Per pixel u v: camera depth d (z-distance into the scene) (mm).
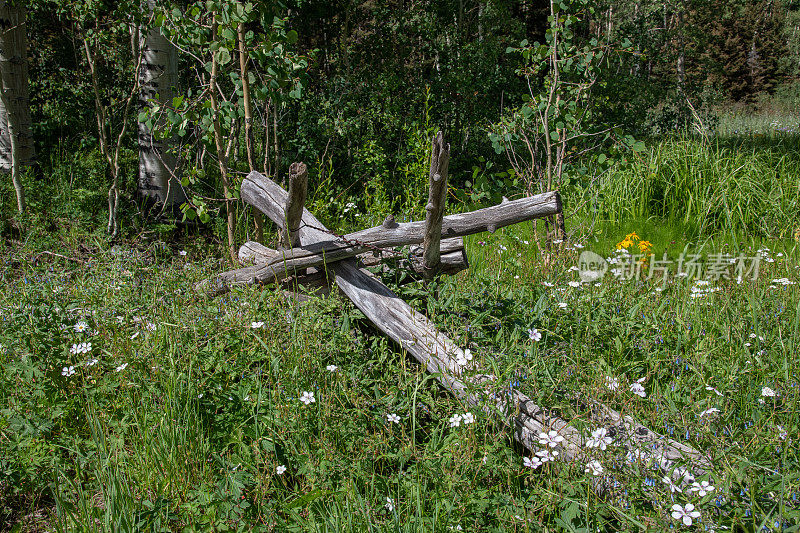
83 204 7320
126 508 2449
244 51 5660
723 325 4141
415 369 3316
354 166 9391
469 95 11141
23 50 7770
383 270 4016
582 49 6723
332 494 2508
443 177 3072
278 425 2811
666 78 14422
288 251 3953
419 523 2303
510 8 14945
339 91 10414
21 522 2678
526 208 3754
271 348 3316
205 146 5926
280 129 9172
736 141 11688
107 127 9984
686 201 7820
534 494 2426
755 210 7742
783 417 2840
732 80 35406
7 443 2850
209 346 3324
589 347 3402
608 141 9672
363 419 2854
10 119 6969
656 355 3514
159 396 3059
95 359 3182
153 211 7430
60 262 5973
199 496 2492
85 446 2955
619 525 2367
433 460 2590
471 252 6562
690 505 2039
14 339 3535
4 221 6883
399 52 12227
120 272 4496
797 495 2193
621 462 2404
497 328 3443
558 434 2574
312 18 12305
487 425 2727
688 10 19469
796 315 3955
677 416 2709
